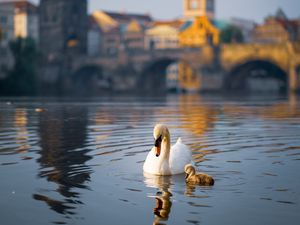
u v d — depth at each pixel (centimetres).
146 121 3981
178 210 1309
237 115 4797
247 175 1698
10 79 14838
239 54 16912
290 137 2730
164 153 1703
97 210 1309
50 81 19238
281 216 1258
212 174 1716
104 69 19338
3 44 18262
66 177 1673
